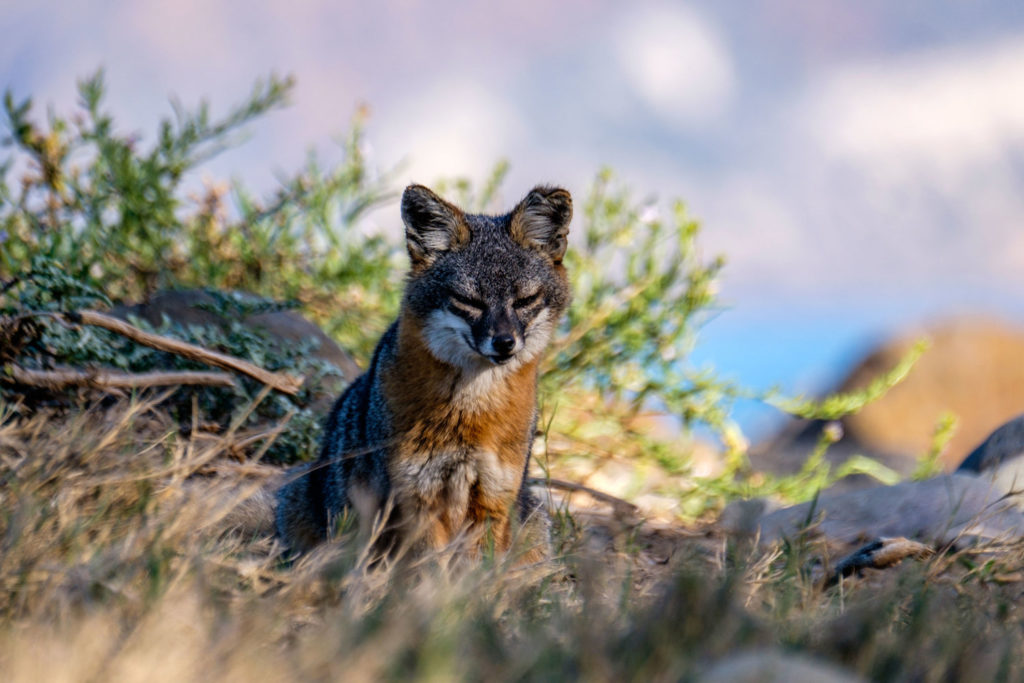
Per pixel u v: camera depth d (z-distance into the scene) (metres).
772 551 8.77
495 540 9.62
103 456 7.55
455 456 9.41
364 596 6.64
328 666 5.16
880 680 5.49
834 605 7.58
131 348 11.88
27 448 8.03
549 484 11.77
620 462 14.88
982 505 10.91
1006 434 12.76
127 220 14.32
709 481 14.02
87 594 5.59
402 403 9.32
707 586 5.83
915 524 10.79
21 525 6.07
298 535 10.13
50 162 14.04
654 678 5.15
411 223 10.16
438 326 9.51
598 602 6.32
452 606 6.08
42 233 13.27
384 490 9.34
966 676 5.59
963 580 8.62
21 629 5.32
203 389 11.95
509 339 9.26
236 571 6.53
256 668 5.04
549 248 10.68
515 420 9.68
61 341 10.91
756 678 4.91
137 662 4.89
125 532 6.67
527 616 6.62
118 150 14.34
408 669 5.38
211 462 9.90
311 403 12.48
